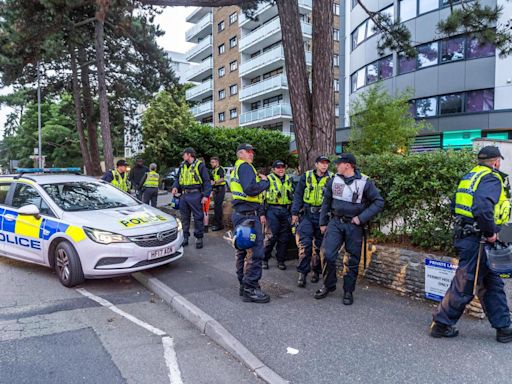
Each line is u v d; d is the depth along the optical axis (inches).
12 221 246.7
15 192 259.0
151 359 140.6
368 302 187.0
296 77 313.9
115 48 796.6
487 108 737.0
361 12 951.0
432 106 812.6
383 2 879.1
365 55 938.7
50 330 163.6
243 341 148.0
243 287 192.2
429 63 807.1
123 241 209.5
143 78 828.6
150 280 220.8
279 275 236.1
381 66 895.7
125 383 124.9
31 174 279.6
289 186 245.8
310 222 215.6
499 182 138.4
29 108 1665.8
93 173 893.8
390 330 156.4
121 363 137.4
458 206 146.1
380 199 177.9
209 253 289.1
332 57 307.7
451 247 180.7
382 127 554.6
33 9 434.9
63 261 217.8
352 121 610.5
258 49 1499.8
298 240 216.4
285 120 1376.7
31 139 1637.6
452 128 763.4
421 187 189.3
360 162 219.5
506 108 707.4
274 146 1041.5
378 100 579.2
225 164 959.6
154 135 1261.1
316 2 303.7
